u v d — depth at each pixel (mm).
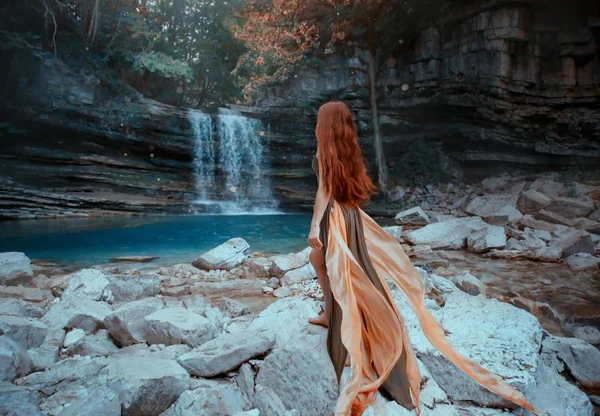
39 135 16281
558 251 6953
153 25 22516
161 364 2553
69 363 2801
